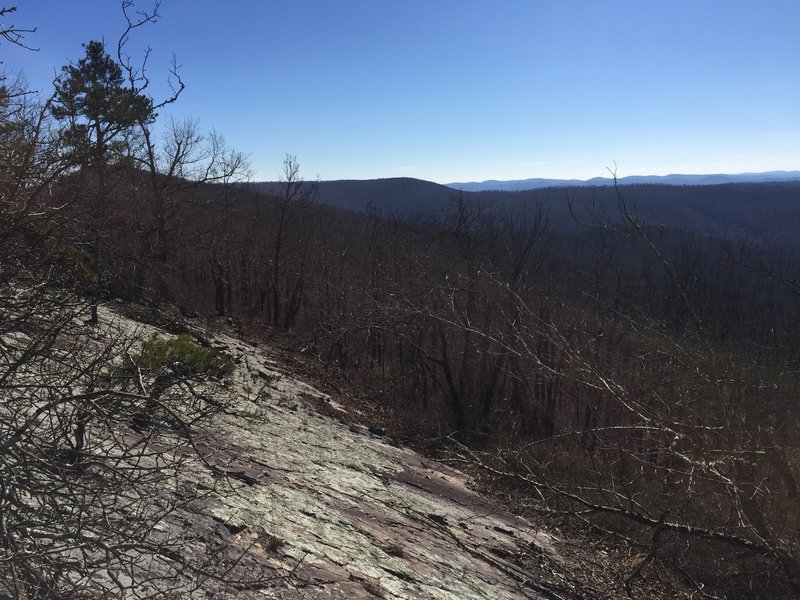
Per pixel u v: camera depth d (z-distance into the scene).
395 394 20.59
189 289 21.00
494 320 17.41
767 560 6.29
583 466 9.85
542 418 16.23
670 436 6.71
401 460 12.61
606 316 8.08
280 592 4.41
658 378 6.86
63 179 3.79
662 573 7.97
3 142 3.46
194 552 4.12
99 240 4.06
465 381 19.55
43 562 2.62
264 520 5.71
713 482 6.29
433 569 6.64
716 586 7.03
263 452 8.33
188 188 23.39
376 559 6.15
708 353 6.07
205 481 5.77
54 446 2.87
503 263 20.77
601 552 9.23
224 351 14.54
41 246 3.49
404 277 22.05
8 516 2.62
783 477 5.52
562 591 7.72
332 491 8.05
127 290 4.98
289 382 15.84
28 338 3.66
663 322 6.64
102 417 3.02
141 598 2.83
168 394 4.31
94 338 3.96
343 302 24.47
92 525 2.85
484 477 12.98
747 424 5.65
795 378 5.69
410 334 19.72
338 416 14.48
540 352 12.09
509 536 9.46
